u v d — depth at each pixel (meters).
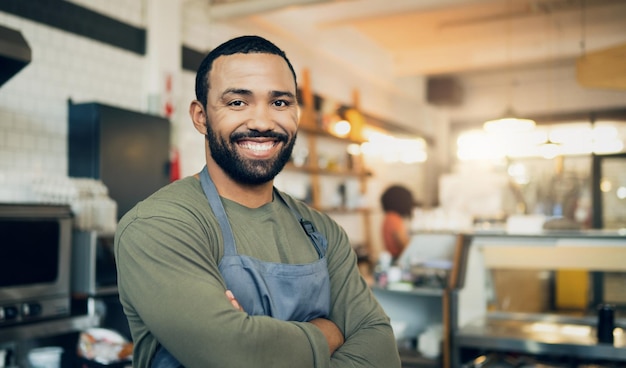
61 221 3.03
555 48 8.07
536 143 10.43
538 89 10.55
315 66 7.14
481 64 8.54
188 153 5.08
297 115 1.27
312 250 1.34
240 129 1.20
